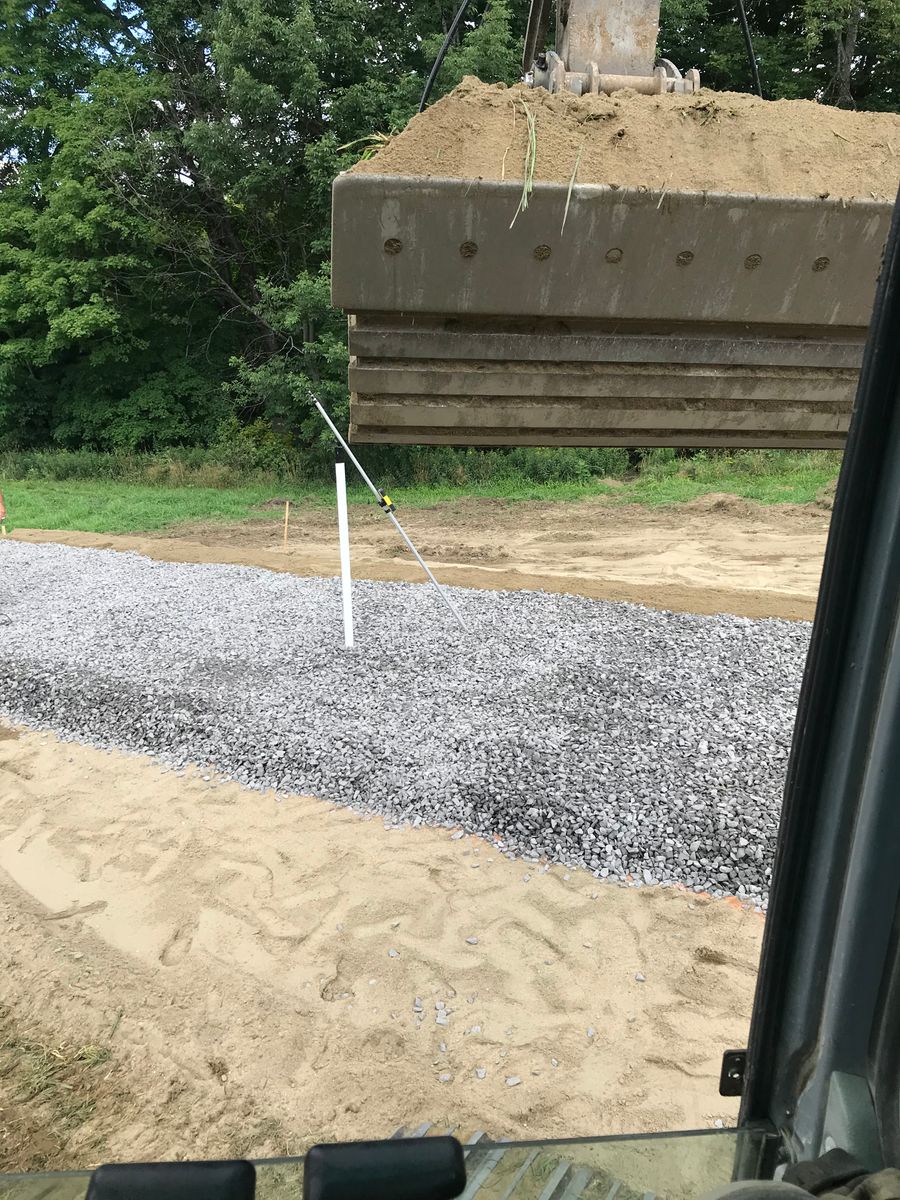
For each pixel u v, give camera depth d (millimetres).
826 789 1087
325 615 8141
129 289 23641
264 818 4832
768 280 2092
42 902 4254
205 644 7438
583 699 5895
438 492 18453
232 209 23250
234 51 19172
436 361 2361
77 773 5520
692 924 3844
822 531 12508
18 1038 3418
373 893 4137
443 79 18891
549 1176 1271
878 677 1009
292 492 19625
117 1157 2869
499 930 3861
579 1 2355
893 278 887
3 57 23047
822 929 1105
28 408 24781
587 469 19312
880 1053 1044
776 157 2018
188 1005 3535
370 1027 3373
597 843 4363
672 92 2287
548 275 2059
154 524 15547
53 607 8914
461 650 6926
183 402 24766
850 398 2506
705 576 10258
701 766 4969
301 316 19734
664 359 2324
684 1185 1203
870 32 19984
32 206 23812
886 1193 895
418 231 1969
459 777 4941
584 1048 3227
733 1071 1359
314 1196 1090
